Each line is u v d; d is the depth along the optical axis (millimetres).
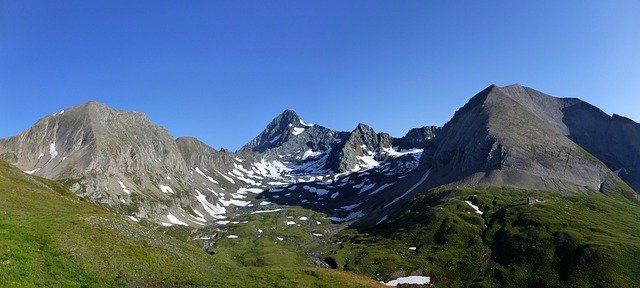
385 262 169375
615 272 131250
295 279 74938
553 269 143125
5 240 49219
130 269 56281
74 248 54500
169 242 75125
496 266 154625
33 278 43625
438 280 152750
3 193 72750
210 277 64375
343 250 198500
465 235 186125
